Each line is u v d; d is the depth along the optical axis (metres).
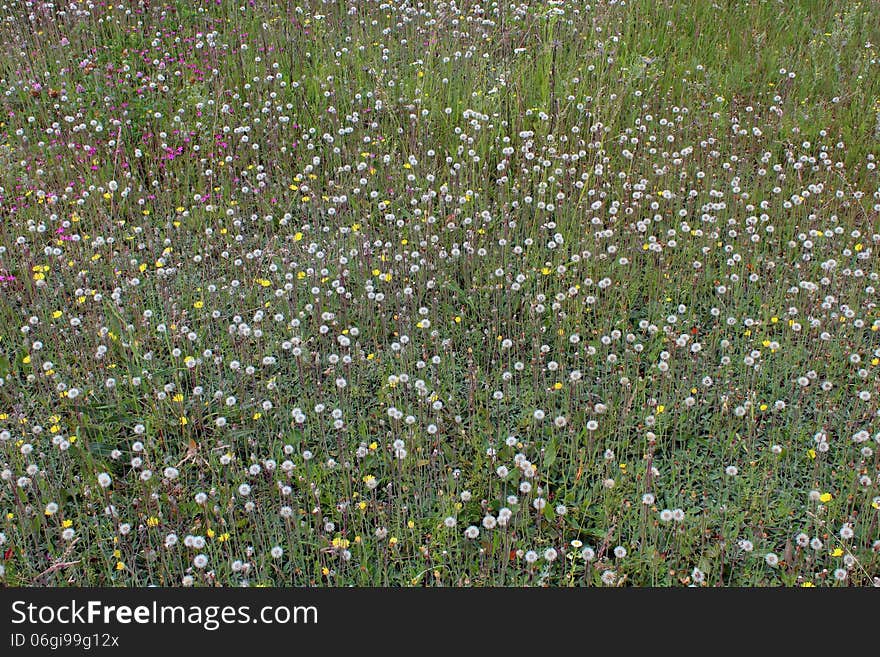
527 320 4.98
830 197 5.98
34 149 6.23
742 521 3.71
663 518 3.29
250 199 6.08
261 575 3.49
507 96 6.98
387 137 6.52
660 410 4.12
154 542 3.62
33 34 7.60
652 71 7.32
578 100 6.90
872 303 4.88
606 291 5.10
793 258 5.52
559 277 5.20
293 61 7.48
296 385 4.48
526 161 6.25
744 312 5.02
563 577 3.54
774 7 8.74
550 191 5.98
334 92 6.98
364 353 4.73
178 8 8.10
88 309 4.83
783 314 4.80
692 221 5.94
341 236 5.44
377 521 3.73
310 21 8.12
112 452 3.69
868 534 3.53
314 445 4.12
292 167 6.49
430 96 7.00
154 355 4.64
